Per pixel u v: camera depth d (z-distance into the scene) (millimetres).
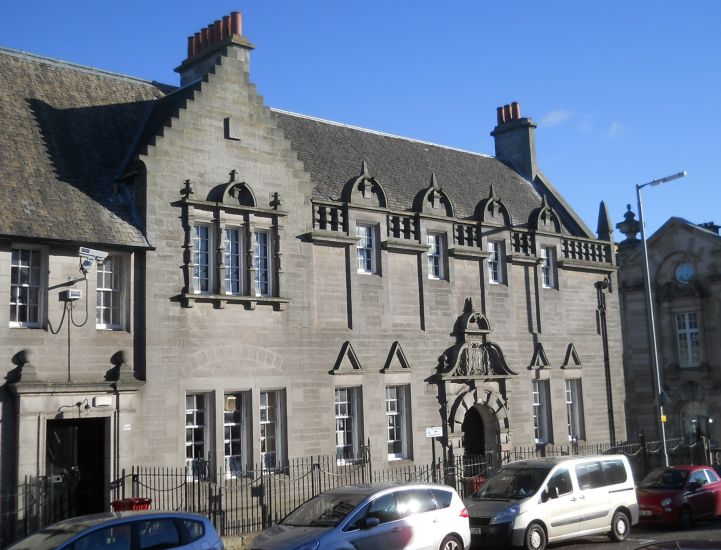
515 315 34656
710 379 49906
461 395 31688
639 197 33469
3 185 22359
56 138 25062
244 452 25672
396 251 30734
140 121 28000
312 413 27266
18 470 20828
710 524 26969
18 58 26531
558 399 35781
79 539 13938
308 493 26641
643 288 53219
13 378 21188
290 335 27016
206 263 25562
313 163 31219
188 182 24859
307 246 27812
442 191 32500
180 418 24062
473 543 20984
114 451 22562
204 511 23641
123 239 23438
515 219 37031
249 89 27047
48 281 22219
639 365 53031
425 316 31172
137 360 23547
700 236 51062
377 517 17641
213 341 25078
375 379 29250
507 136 42781
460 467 30438
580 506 22359
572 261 37375
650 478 27578
